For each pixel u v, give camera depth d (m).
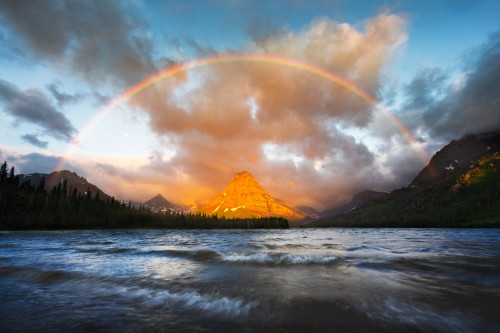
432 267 18.70
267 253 28.27
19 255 27.73
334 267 18.98
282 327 8.35
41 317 9.43
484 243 45.56
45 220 156.12
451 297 11.34
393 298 11.24
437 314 9.37
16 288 13.81
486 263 20.42
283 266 19.55
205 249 34.22
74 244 45.47
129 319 9.19
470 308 9.96
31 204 165.75
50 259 24.38
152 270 18.38
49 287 14.01
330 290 12.60
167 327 8.44
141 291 12.95
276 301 11.00
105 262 22.27
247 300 11.20
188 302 11.13
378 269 18.11
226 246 40.25
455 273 16.69
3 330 8.27
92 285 14.28
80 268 19.22
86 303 11.16
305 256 25.12
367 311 9.70
